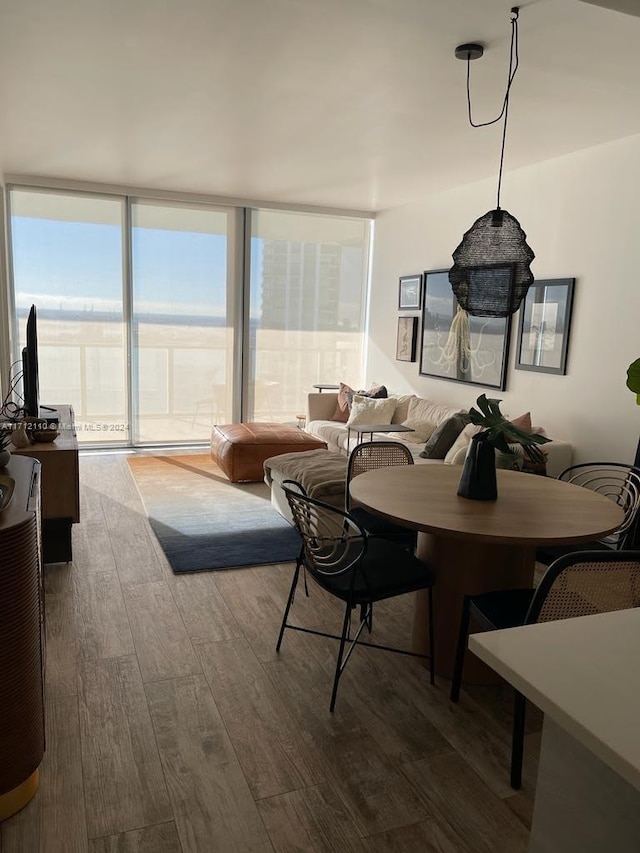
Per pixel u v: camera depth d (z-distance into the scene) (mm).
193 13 2588
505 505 2453
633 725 891
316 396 6766
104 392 6621
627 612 1263
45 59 3102
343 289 7359
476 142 4316
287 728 2227
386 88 3359
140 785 1934
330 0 2439
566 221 4570
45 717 2244
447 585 2566
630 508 2854
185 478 5652
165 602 3178
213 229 6695
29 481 2186
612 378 4230
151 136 4434
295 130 4180
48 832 1753
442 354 6059
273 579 3500
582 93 3320
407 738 2195
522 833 1796
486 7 2445
